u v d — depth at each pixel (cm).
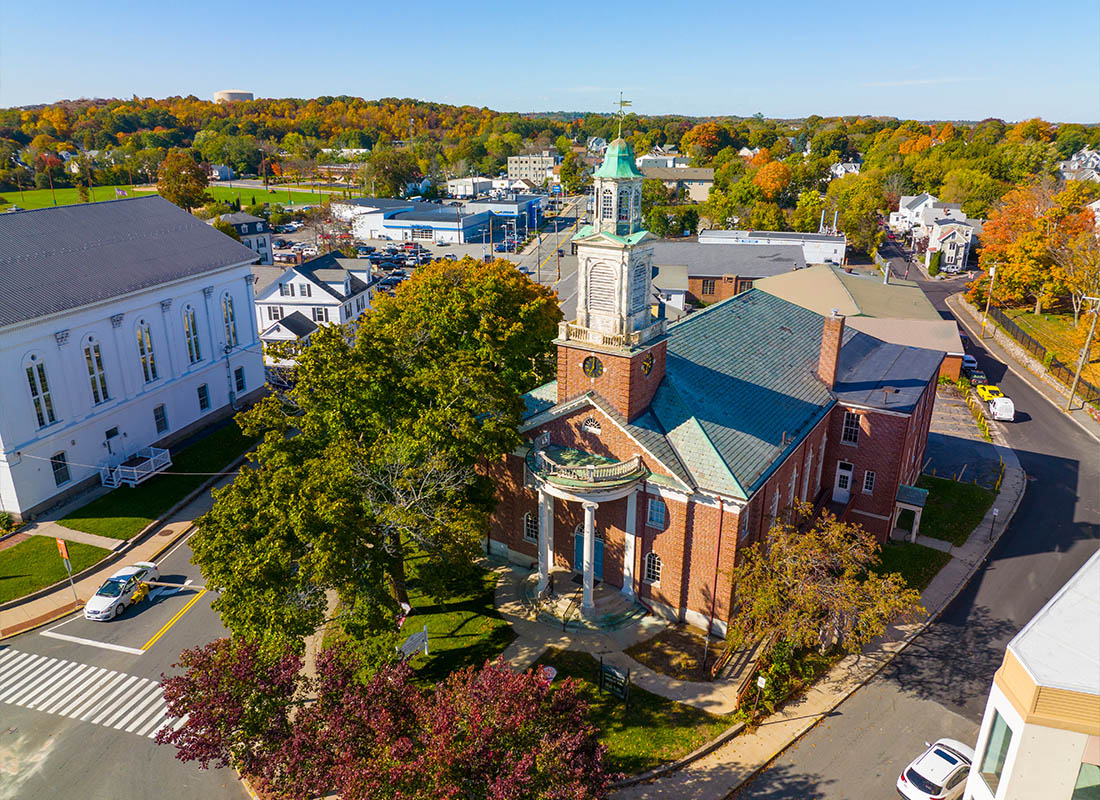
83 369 5316
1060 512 5388
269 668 2664
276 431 3672
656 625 4028
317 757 2419
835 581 3556
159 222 6769
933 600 4334
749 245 12125
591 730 2478
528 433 4275
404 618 4003
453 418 3528
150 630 4066
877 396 4847
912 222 17025
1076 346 8981
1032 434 6862
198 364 6544
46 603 4262
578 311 3975
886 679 3691
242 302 7056
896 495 4862
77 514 5116
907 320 8394
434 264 6088
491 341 4916
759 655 3778
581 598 4138
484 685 2473
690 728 3316
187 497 5444
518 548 4559
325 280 9344
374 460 3450
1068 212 10038
